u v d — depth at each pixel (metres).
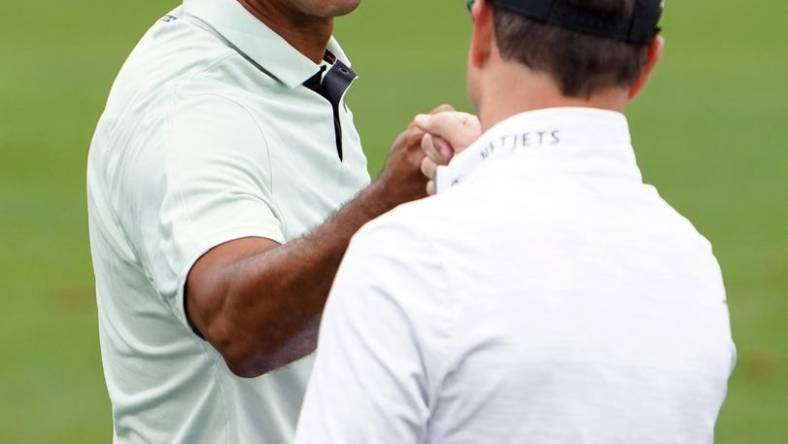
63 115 62.19
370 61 72.38
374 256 9.70
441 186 10.40
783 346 38.03
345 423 9.46
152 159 12.55
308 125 13.58
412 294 9.56
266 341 11.84
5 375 36.97
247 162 12.66
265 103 13.28
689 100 65.94
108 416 34.38
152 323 13.20
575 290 9.71
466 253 9.66
